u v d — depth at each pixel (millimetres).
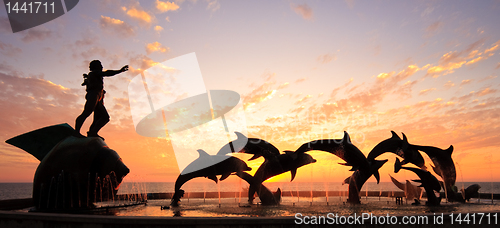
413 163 13750
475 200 14586
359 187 12383
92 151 10461
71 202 10039
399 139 13320
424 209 10109
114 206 10695
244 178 12297
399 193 17969
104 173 10523
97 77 11250
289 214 8617
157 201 14570
